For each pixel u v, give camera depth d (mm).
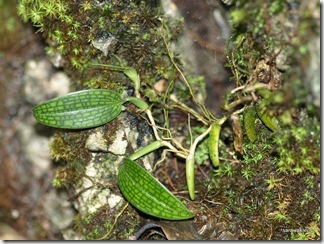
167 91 435
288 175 418
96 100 416
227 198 434
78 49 438
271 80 407
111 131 435
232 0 420
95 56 441
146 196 404
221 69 444
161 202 400
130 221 443
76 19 429
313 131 399
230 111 426
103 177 443
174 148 429
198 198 443
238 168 432
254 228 426
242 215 429
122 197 442
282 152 410
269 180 420
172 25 441
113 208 444
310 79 390
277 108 404
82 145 442
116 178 441
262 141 421
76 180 450
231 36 425
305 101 394
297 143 404
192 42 445
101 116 418
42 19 433
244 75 425
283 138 406
